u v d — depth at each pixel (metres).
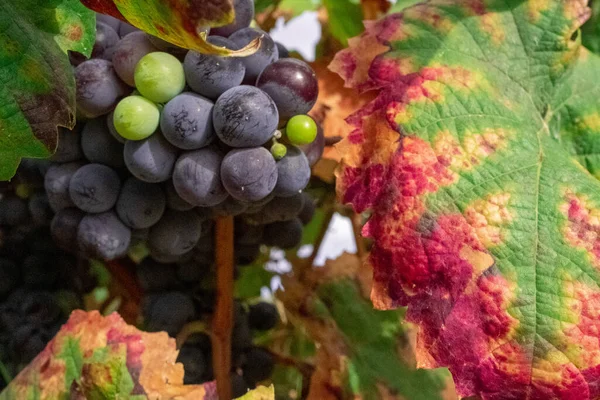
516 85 0.35
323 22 0.45
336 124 0.37
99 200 0.32
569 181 0.33
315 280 0.41
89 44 0.31
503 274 0.32
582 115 0.35
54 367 0.35
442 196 0.32
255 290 0.43
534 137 0.34
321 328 0.40
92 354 0.34
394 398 0.39
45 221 0.35
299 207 0.34
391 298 0.32
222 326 0.36
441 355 0.32
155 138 0.31
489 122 0.34
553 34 0.35
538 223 0.32
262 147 0.30
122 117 0.30
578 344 0.31
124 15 0.27
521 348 0.31
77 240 0.33
